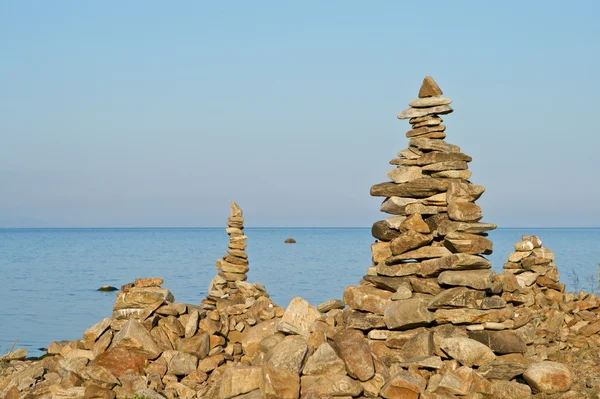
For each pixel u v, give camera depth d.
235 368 11.75
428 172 13.34
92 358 14.04
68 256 84.00
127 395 12.20
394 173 13.57
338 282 41.78
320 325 12.56
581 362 13.56
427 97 13.55
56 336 24.45
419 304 12.34
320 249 92.25
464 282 12.28
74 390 12.22
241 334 15.48
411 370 11.80
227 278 21.44
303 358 11.38
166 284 43.88
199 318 14.77
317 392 11.07
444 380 11.17
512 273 16.52
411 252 13.08
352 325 12.89
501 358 12.02
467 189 12.80
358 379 11.25
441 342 12.05
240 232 21.70
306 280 43.31
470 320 12.20
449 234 12.52
